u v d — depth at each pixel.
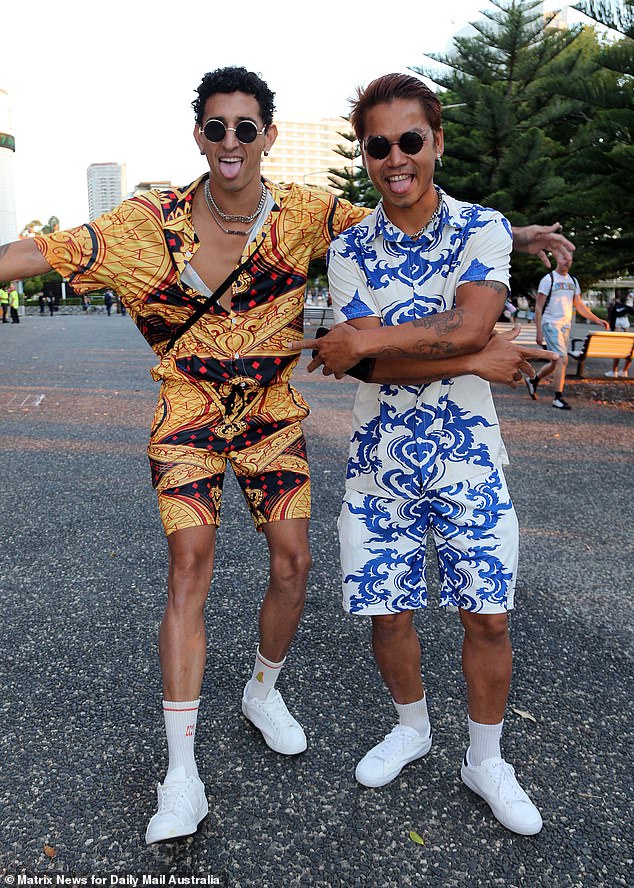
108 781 2.16
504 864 1.87
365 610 2.07
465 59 16.33
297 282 2.12
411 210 1.92
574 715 2.50
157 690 2.61
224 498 4.79
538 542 4.07
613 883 1.82
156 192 2.05
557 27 16.23
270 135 2.04
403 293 1.97
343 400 8.80
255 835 1.96
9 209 83.00
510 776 2.05
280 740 2.27
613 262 11.83
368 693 2.62
